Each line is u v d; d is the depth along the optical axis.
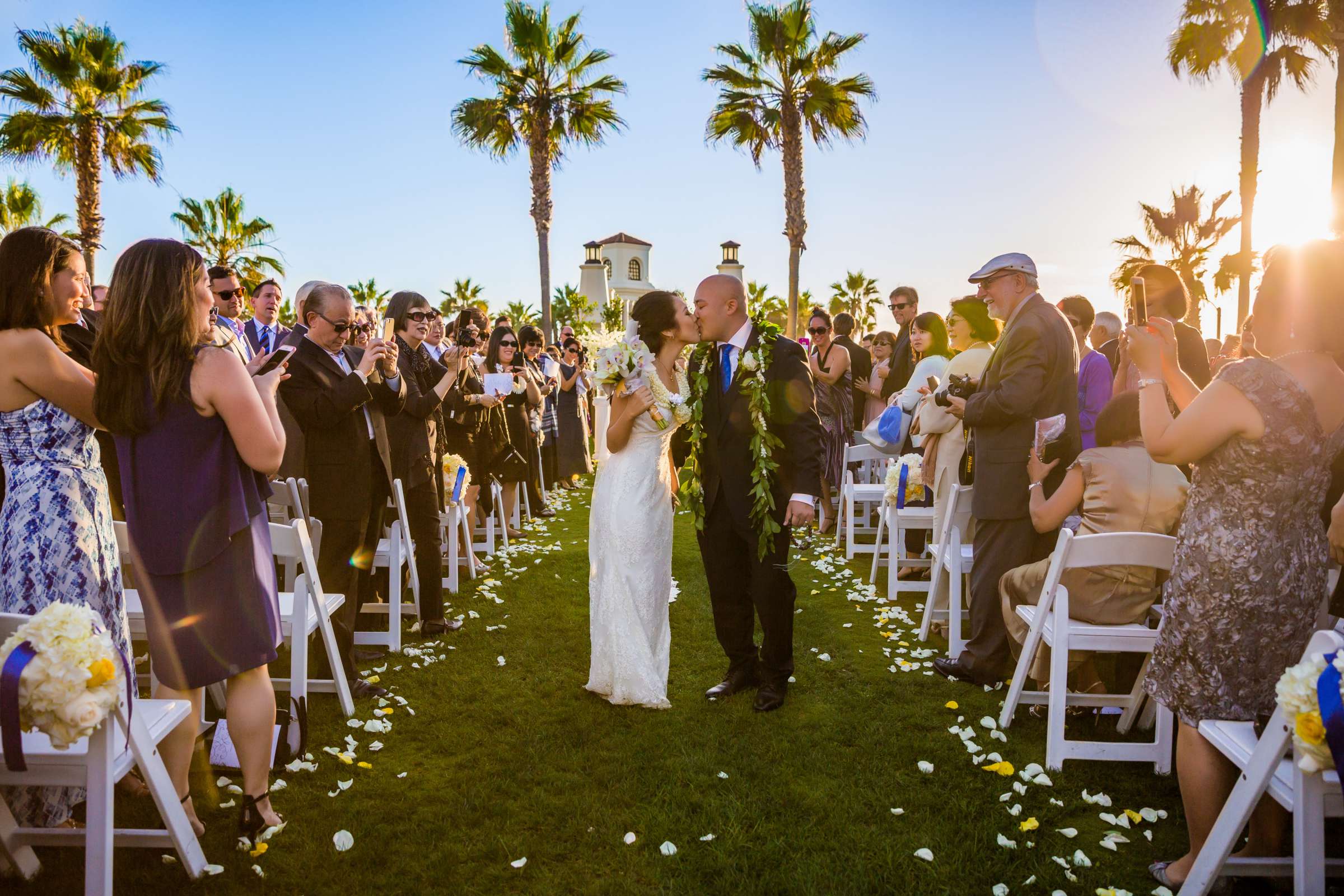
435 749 3.48
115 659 2.11
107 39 19.97
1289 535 2.35
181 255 2.46
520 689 4.12
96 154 20.02
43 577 2.55
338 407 3.82
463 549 6.85
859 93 18.53
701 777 3.20
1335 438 2.32
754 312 3.91
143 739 2.35
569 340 10.55
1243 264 17.58
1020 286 4.10
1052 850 2.73
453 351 4.88
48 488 2.58
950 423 4.90
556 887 2.56
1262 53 16.61
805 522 3.73
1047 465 3.67
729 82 18.88
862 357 8.44
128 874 2.59
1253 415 2.26
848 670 4.39
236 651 2.59
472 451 6.71
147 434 2.47
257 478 2.71
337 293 3.93
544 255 20.94
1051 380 3.92
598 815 2.95
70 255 2.63
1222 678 2.39
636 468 3.87
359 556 4.11
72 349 3.53
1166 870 2.54
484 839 2.81
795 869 2.63
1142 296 2.57
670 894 2.52
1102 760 3.34
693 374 4.03
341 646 4.03
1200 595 2.40
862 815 2.94
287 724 3.28
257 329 5.82
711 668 4.42
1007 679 4.24
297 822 2.90
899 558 6.07
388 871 2.64
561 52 19.89
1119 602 3.31
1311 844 2.01
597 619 3.95
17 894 2.48
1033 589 3.62
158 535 2.49
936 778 3.20
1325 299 2.28
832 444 7.73
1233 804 2.22
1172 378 2.71
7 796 2.61
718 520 3.99
